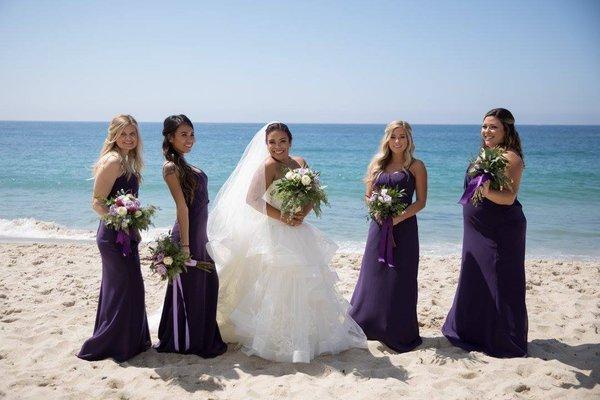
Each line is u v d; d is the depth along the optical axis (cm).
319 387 423
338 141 8531
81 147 5309
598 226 1374
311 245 502
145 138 9306
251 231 505
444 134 12900
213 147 6031
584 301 694
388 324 522
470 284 518
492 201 497
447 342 534
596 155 4584
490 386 431
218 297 521
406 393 414
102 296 484
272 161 498
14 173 2558
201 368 458
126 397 403
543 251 1106
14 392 405
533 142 7900
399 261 528
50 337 526
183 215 474
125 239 450
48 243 1030
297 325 480
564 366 472
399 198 531
